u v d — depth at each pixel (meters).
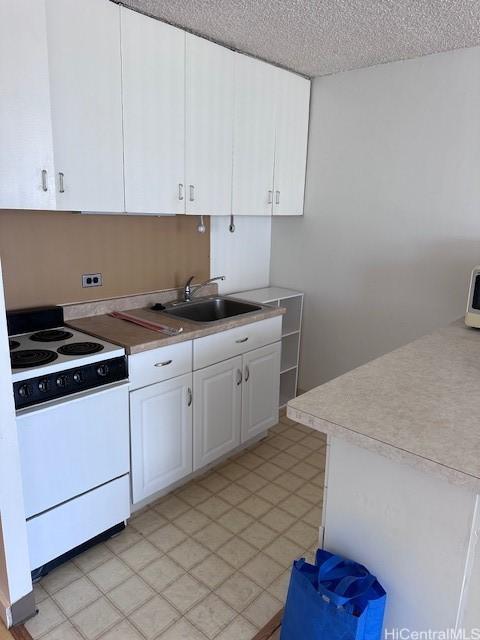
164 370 2.23
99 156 2.07
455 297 2.81
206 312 3.14
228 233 3.34
